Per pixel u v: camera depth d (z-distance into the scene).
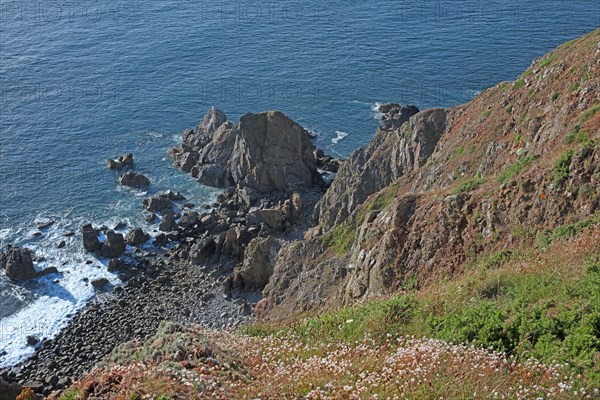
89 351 66.12
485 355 18.58
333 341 23.39
